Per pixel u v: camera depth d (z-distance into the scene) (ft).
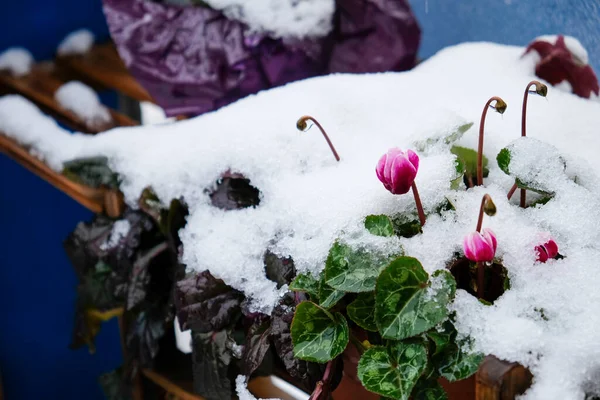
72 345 3.43
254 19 3.31
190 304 2.89
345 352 2.77
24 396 4.16
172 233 3.08
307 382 2.74
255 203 2.97
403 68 3.44
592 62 3.34
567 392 2.46
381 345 2.63
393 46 3.40
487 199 2.47
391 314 2.56
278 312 2.78
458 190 2.78
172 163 3.05
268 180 2.91
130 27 3.37
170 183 3.04
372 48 3.42
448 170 2.76
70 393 4.29
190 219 3.01
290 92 3.15
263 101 3.13
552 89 3.14
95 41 4.05
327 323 2.67
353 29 3.42
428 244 2.66
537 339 2.50
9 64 3.88
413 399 2.58
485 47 3.38
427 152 2.85
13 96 3.61
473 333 2.55
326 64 3.45
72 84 3.67
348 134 2.99
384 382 2.55
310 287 2.69
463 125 2.85
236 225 2.91
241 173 2.95
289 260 2.80
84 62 3.90
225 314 2.89
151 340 3.16
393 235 2.63
